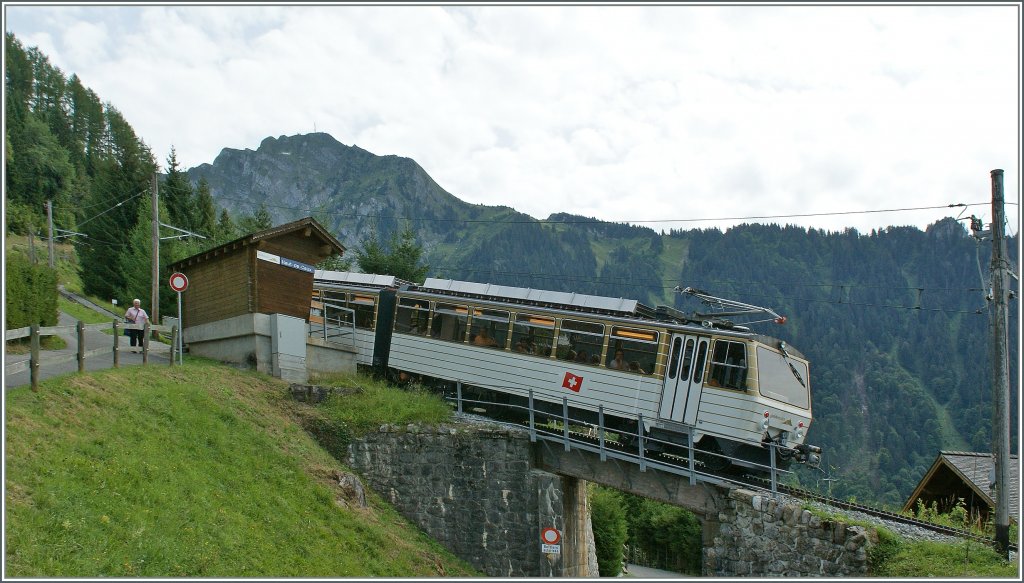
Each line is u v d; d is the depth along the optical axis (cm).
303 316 2767
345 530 1941
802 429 2298
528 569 2239
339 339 2888
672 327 2331
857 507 2048
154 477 1599
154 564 1341
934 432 14662
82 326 1911
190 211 5616
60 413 1633
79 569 1212
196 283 2906
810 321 19200
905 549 1800
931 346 17412
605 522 4462
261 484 1898
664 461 2291
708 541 2122
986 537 1927
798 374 2333
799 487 2256
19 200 7638
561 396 2459
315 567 1683
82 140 12662
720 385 2238
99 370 2025
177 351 2791
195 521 1545
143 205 4231
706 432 2233
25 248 6056
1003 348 1909
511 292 2678
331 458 2283
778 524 1962
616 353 2403
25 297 2536
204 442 1911
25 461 1380
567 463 2372
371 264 4797
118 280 4919
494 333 2620
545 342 2527
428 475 2325
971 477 2652
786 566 1927
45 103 12562
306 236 2770
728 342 2253
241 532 1625
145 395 1944
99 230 5047
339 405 2425
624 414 2350
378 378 2805
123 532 1363
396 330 2803
